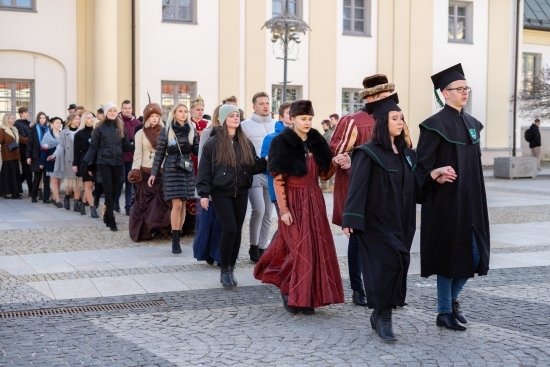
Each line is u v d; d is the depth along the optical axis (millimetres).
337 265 6609
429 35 28625
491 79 30250
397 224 5695
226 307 6914
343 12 27141
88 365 5176
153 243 10711
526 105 30016
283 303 6867
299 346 5648
